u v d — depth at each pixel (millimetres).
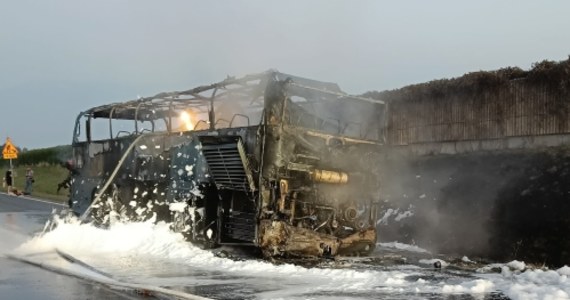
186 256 10828
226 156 10844
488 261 10758
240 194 11055
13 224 16531
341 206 11156
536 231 10461
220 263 10070
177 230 12469
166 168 13359
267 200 10242
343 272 8883
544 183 10977
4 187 38562
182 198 12469
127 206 14992
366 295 7363
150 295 7594
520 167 11742
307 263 10180
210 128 12156
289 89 10664
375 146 11859
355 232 11062
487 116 12938
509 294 7246
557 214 10266
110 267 9789
